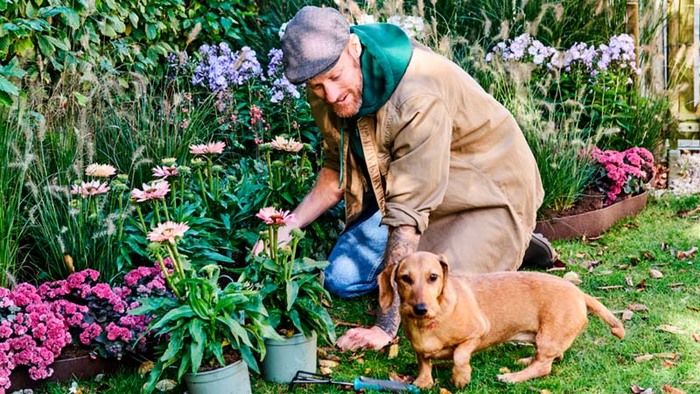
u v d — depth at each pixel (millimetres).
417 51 3479
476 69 5598
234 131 5285
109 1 5055
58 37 4777
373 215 4148
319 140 5441
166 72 5930
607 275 4289
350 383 3088
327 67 3105
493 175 3818
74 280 3332
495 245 3783
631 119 5973
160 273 3432
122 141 4582
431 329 2896
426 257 2812
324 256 4309
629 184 5320
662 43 6527
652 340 3436
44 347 3117
